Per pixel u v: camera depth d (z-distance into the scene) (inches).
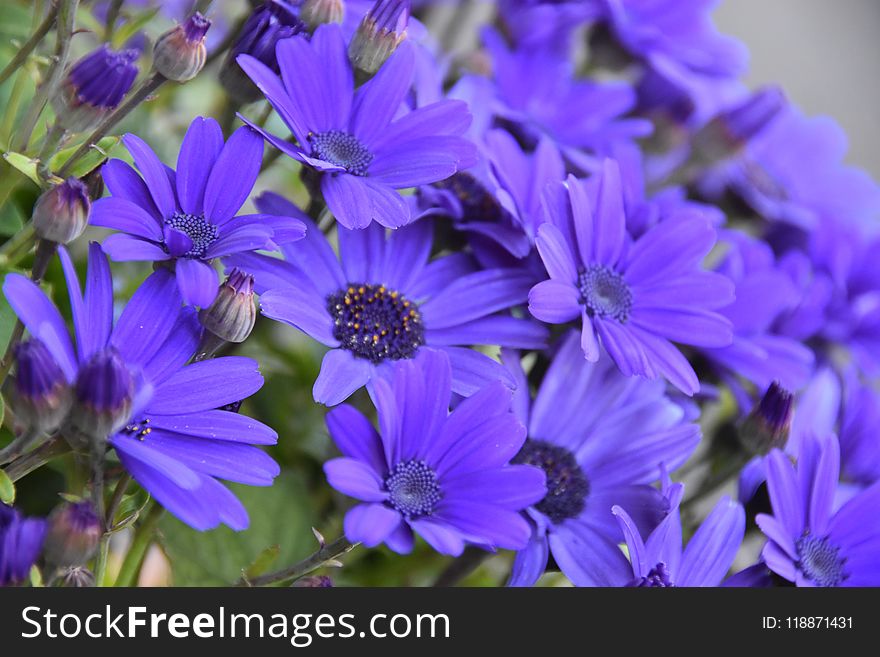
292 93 14.5
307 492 16.2
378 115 14.7
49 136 13.9
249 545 15.8
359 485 13.4
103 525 13.5
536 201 15.4
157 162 13.9
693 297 15.2
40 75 14.8
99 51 13.7
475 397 13.9
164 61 14.0
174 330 13.7
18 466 13.3
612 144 16.8
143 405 13.0
